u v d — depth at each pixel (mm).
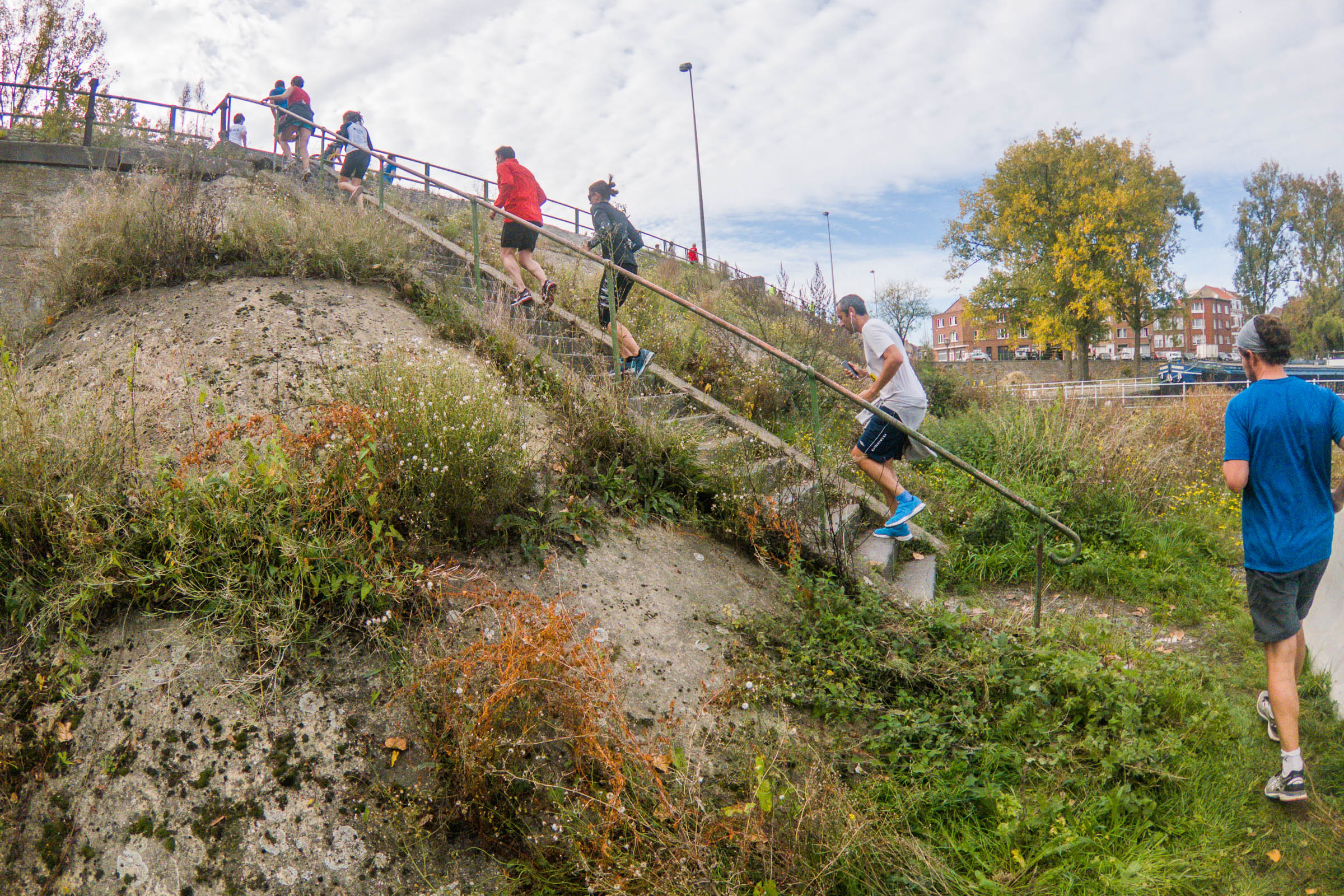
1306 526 2990
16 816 2557
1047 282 35188
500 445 4000
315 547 3109
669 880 2344
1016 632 4137
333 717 2826
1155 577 5477
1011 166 36344
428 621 3213
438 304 6430
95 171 8820
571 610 3611
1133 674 3621
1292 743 2912
